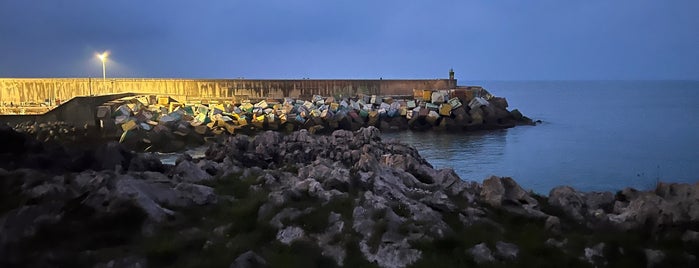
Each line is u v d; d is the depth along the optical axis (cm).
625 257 952
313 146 2219
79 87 4297
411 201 1189
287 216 1064
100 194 1121
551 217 1111
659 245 1001
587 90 16425
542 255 955
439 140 3653
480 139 3709
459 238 990
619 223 1097
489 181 1305
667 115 5906
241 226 1045
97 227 1014
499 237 1023
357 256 937
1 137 1786
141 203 1070
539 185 2233
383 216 1049
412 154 2214
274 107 4112
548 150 3206
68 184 1283
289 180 1388
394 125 4228
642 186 2223
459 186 1400
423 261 909
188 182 1345
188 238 970
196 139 3494
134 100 3819
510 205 1231
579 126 4606
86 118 3391
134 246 956
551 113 6256
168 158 2886
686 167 2655
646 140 3703
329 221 1047
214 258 903
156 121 3522
